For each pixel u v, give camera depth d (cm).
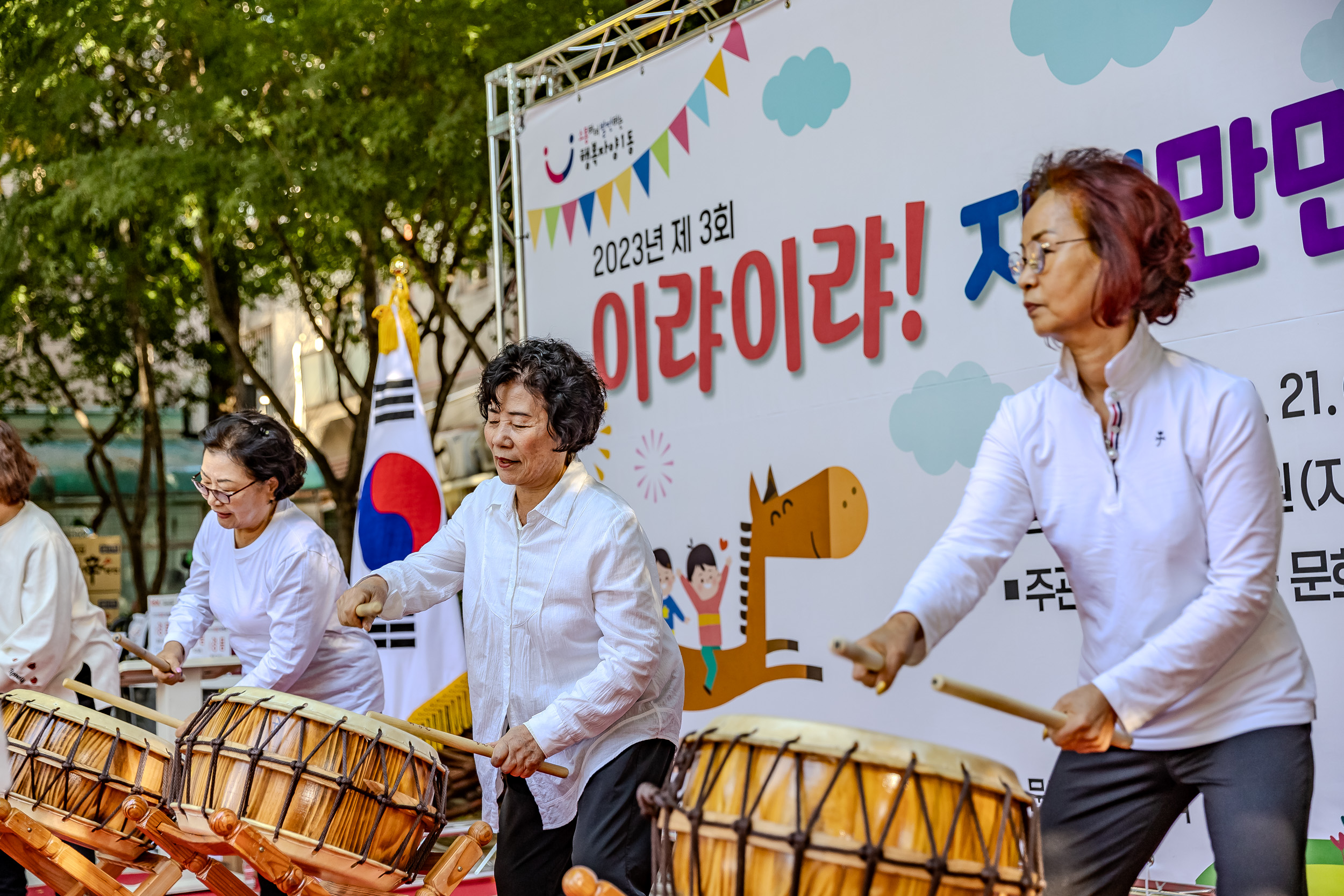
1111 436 210
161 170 783
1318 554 301
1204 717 202
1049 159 216
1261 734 199
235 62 787
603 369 485
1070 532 215
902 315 390
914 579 211
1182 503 203
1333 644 298
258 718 243
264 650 340
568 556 267
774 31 428
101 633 378
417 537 538
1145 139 335
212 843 247
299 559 320
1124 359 205
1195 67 326
